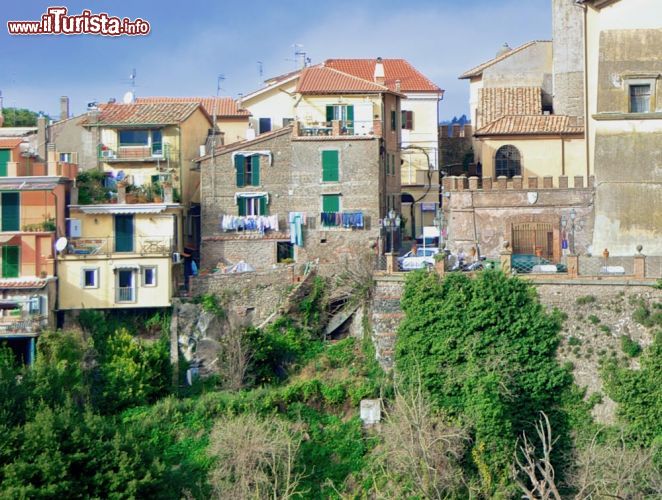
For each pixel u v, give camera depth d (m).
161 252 71.69
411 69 96.56
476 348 64.38
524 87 89.81
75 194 74.75
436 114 93.00
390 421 61.78
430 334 65.19
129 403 66.31
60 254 71.25
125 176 79.19
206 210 78.06
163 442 63.56
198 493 61.12
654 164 71.81
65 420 59.78
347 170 77.75
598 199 72.12
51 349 67.25
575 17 85.88
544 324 65.06
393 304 68.06
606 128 72.38
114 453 59.38
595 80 75.56
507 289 65.25
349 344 69.94
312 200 77.81
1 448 58.12
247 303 72.25
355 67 97.31
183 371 69.56
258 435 61.84
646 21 72.81
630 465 59.34
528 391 64.19
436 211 87.38
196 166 83.12
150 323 71.06
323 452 63.84
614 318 65.19
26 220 72.25
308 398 65.81
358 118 81.69
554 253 73.56
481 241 74.06
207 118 87.12
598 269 67.00
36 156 79.50
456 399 63.81
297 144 77.94
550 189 73.69
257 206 78.12
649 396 63.09
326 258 77.31
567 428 63.91
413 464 59.78
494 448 61.81
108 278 71.19
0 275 71.06
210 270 77.56
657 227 71.50
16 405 61.72
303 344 70.38
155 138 81.50
